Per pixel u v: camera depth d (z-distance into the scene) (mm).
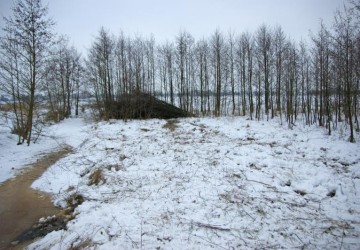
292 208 6309
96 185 8594
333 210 6129
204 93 31922
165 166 9805
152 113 27109
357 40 12992
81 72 35375
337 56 14109
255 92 28453
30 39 15516
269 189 7379
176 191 7516
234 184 7785
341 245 4859
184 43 31578
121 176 8961
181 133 17094
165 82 34375
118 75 29188
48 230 6160
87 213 6586
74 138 17891
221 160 10203
